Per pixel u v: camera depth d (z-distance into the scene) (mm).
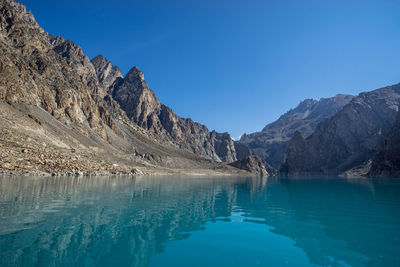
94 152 70875
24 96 64688
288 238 8641
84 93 103438
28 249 6488
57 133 63062
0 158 31547
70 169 39062
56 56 104875
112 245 7293
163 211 12844
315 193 25578
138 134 159250
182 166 131000
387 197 21578
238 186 35781
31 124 53656
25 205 12195
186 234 8906
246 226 10266
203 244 7848
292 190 29781
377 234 9188
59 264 5664
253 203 17266
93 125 98250
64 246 6910
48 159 39094
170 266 5973
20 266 5395
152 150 139250
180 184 34438
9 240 7105
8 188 17875
